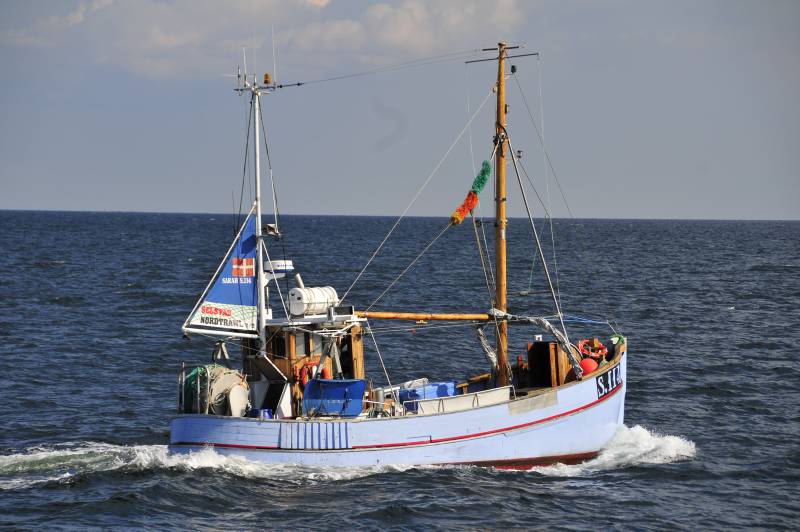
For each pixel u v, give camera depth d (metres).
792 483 69.50
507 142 77.12
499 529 59.06
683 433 83.62
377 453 68.50
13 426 84.88
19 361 117.62
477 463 71.12
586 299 193.62
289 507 61.44
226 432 67.31
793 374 110.50
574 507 63.38
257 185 70.12
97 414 90.69
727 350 127.94
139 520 59.16
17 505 61.84
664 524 60.62
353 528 58.41
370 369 114.88
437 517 60.50
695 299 195.12
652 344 133.00
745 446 79.38
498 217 77.69
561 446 74.25
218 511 60.75
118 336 141.50
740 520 61.66
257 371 72.00
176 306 182.38
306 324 71.50
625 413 90.75
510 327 148.75
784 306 183.25
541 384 79.06
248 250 70.25
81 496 63.34
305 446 67.25
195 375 68.19
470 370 115.44
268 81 70.00
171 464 67.62
